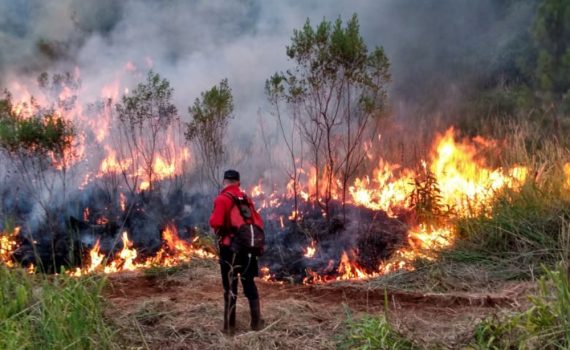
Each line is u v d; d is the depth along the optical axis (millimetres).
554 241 8086
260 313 6441
